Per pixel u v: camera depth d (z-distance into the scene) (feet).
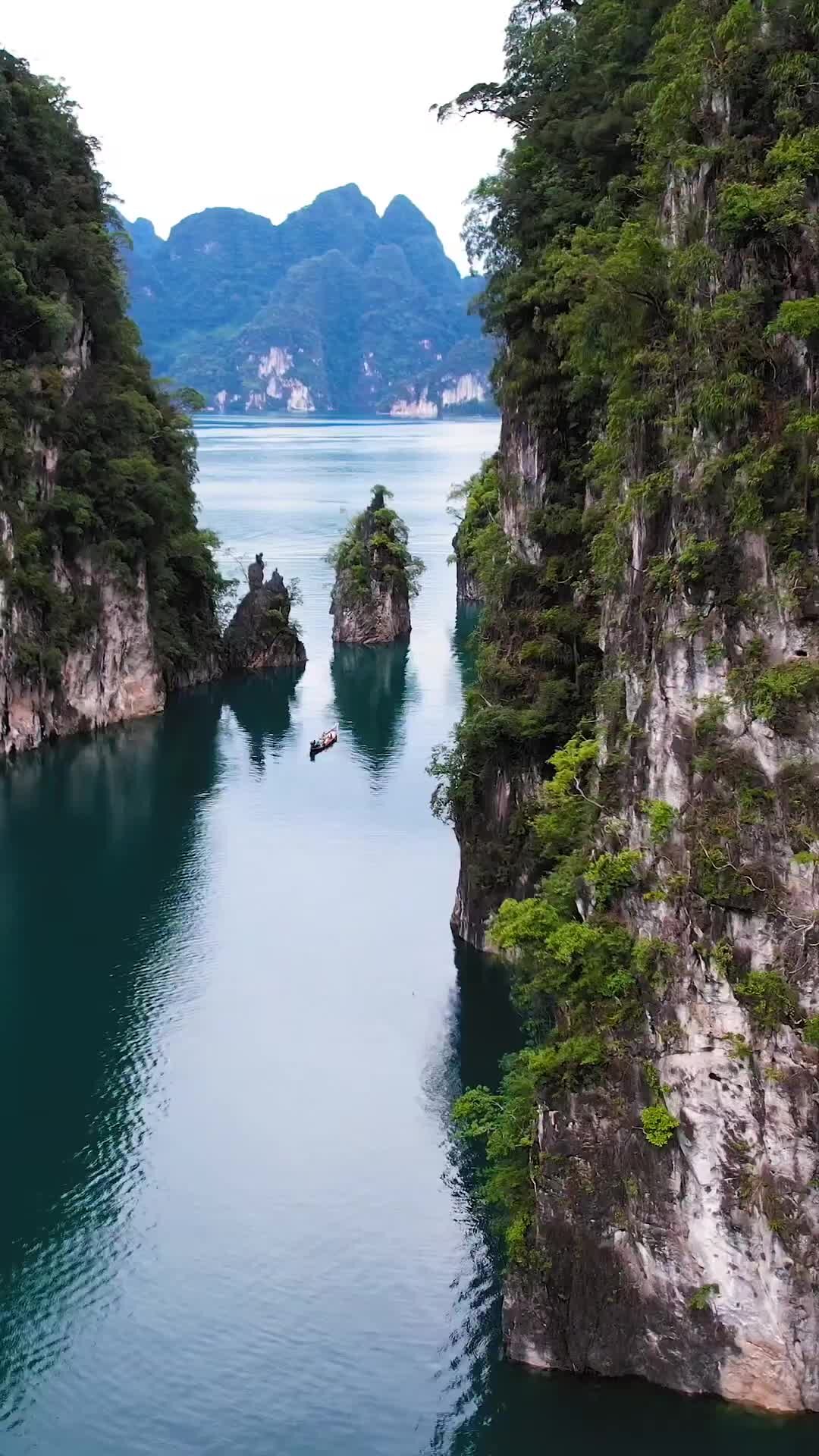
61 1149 173.17
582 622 197.06
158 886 254.88
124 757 341.82
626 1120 122.31
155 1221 159.43
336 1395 132.16
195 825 290.15
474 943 220.84
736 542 117.29
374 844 276.82
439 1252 152.76
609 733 135.95
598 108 216.74
